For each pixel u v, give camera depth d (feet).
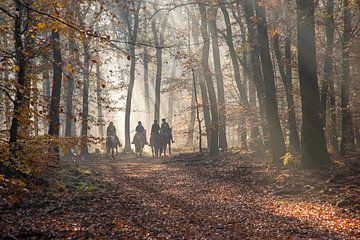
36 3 29.14
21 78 34.27
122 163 88.89
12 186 31.37
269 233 30.27
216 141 88.79
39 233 28.14
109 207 39.34
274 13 73.10
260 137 76.18
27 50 34.73
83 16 37.45
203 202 43.70
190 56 90.17
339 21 71.46
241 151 84.33
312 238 28.55
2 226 29.73
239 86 88.12
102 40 24.32
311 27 53.16
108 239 27.58
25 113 30.55
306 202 40.98
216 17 83.51
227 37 86.58
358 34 66.64
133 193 48.98
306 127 53.78
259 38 62.39
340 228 31.01
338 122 82.17
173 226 32.32
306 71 53.62
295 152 70.03
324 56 76.95
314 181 47.39
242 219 35.14
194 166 75.92
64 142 36.35
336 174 46.85
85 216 34.68
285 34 72.02
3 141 34.81
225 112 87.56
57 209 36.91
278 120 62.44
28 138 36.04
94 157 106.63
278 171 55.67
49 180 47.60
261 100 73.15
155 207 40.47
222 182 56.80
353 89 73.26
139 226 31.83
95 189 48.88
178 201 44.27
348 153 67.97
